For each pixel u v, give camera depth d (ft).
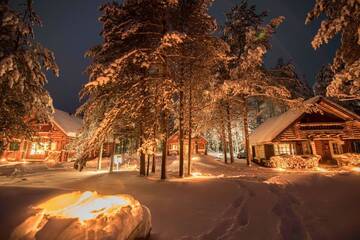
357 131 71.92
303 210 22.57
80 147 47.70
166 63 42.29
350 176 36.27
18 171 58.90
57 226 10.61
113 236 11.24
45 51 41.93
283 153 77.25
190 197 26.94
